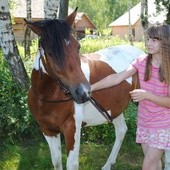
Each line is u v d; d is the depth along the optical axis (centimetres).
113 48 447
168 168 405
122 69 410
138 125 318
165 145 300
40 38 310
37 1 3288
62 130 349
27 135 520
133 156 494
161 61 294
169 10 965
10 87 533
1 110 516
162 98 292
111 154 451
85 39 1997
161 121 301
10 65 529
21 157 466
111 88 386
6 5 510
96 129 529
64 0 754
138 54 461
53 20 304
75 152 346
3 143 499
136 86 425
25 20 306
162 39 290
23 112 514
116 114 414
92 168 448
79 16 3719
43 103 345
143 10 1017
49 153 481
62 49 289
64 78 295
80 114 341
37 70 336
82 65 369
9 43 520
